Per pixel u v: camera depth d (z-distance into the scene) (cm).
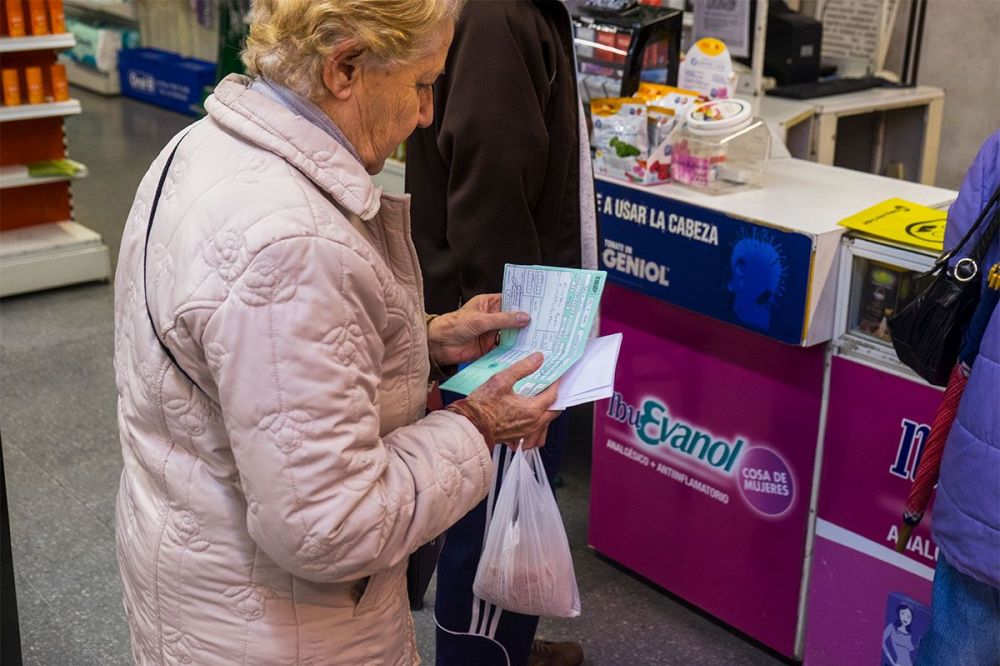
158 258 117
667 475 265
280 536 109
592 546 293
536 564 186
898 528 217
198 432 119
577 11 274
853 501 224
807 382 227
